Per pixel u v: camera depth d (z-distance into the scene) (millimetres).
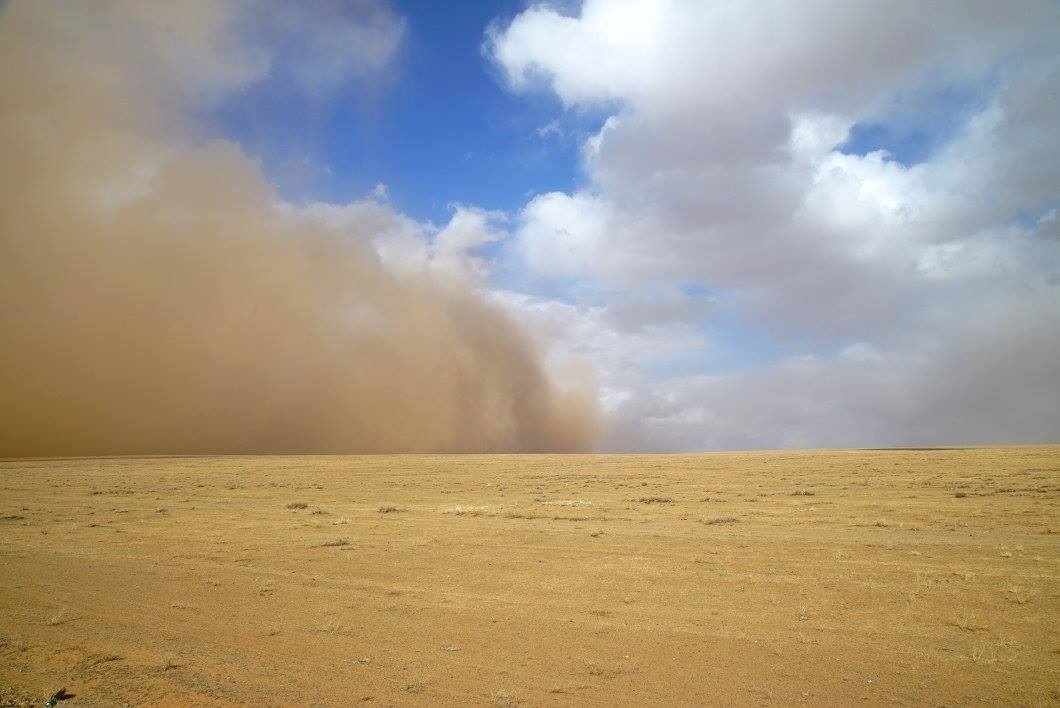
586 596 9305
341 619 8234
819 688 5781
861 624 7688
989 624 7566
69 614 8523
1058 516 16594
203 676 6168
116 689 5871
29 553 13719
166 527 18156
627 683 5938
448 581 10461
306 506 23906
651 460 61000
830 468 40375
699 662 6492
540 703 5477
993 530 14688
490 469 51188
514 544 14008
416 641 7273
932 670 6191
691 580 10133
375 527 17531
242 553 13438
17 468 57438
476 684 5930
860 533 14672
